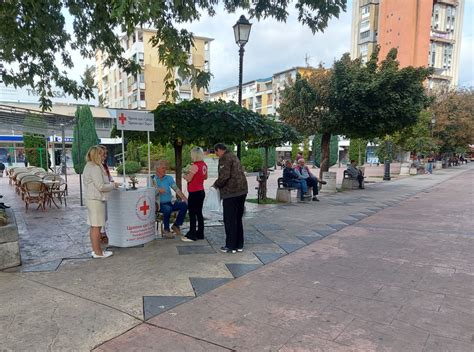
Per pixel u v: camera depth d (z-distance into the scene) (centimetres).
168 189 657
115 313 348
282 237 667
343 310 358
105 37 705
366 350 285
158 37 601
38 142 2702
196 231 633
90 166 512
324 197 1291
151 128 661
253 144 1109
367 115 1326
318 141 4172
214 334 311
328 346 291
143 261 511
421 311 355
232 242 558
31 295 388
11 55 720
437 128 3067
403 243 629
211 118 711
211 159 2331
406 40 6838
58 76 799
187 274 459
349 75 1336
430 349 286
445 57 7819
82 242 621
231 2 653
